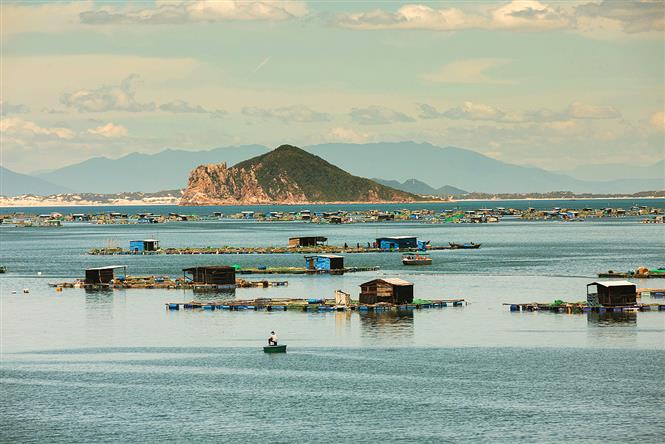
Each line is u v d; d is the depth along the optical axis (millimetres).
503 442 197625
